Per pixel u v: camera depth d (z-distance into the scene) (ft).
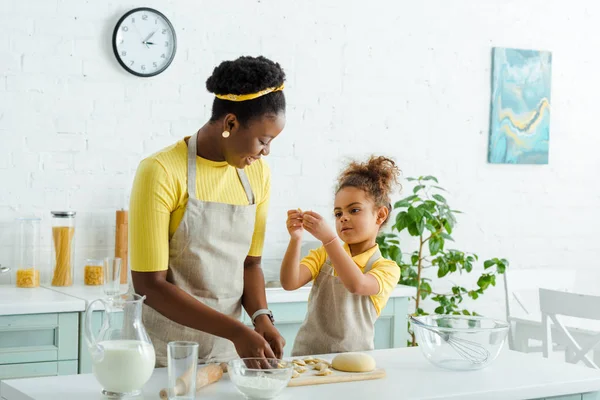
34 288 11.09
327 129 13.61
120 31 12.00
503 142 15.15
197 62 12.62
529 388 5.98
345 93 13.75
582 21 15.92
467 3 14.78
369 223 7.67
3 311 9.50
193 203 6.33
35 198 11.67
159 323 6.46
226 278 6.60
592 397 6.40
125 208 12.20
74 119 11.84
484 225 15.14
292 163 13.34
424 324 6.48
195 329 6.20
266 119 6.05
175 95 12.49
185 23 12.52
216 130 6.30
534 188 15.61
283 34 13.23
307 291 11.44
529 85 15.35
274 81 6.03
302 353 7.45
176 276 6.41
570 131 15.93
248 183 6.79
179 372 5.16
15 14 11.44
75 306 9.91
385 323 12.02
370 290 7.20
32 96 11.59
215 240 6.49
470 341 6.35
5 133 11.45
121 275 11.82
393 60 14.15
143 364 5.32
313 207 13.52
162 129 12.42
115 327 5.44
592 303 10.06
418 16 14.35
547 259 15.79
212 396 5.52
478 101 14.97
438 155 14.64
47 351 9.80
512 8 15.21
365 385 5.88
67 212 11.34
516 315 12.80
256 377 5.37
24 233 11.16
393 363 6.72
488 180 15.12
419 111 14.43
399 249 13.28
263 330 6.54
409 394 5.61
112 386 5.29
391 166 7.90
